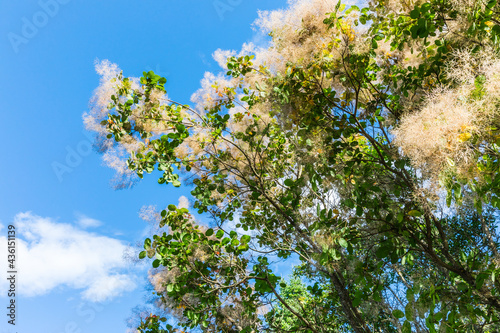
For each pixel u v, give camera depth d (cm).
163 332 570
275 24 383
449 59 327
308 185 431
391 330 603
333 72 383
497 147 261
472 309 310
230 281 504
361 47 362
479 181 257
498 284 314
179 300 479
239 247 485
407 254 398
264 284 465
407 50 396
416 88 383
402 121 269
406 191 364
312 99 391
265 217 581
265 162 530
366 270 366
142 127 462
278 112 438
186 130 461
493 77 232
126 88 450
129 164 442
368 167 387
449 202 243
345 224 375
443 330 295
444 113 236
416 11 306
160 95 464
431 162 246
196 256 484
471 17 276
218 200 571
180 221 491
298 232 491
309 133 406
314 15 368
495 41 274
